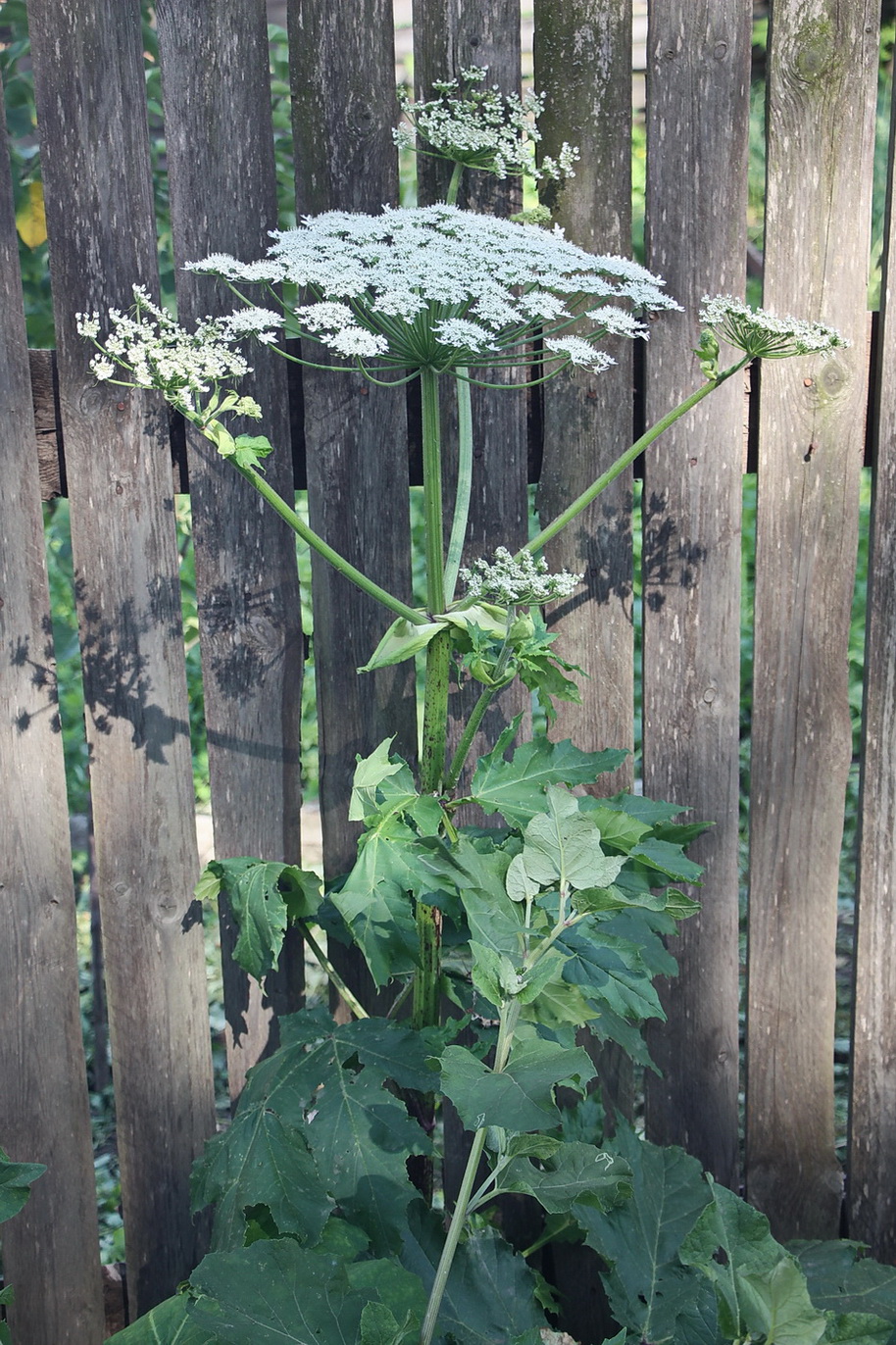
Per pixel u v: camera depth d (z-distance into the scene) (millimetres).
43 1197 2371
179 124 2131
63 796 2287
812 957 2500
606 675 2404
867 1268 2107
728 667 2387
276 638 2318
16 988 2299
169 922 2359
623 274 1972
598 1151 1344
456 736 2410
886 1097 2541
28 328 3248
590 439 2314
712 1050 2514
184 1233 2465
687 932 2473
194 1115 2438
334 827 2418
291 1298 1453
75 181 2115
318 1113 1903
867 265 2270
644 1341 1752
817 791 2445
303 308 1804
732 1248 1196
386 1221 1811
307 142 2184
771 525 2354
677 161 2215
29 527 2191
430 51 2186
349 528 2303
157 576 2252
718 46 2174
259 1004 2434
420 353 1882
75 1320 2436
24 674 2225
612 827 1844
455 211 2018
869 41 2174
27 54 3350
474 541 2340
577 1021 1378
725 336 2217
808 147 2215
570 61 2182
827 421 2312
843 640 2396
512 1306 1812
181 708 2307
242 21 2105
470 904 1353
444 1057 1296
